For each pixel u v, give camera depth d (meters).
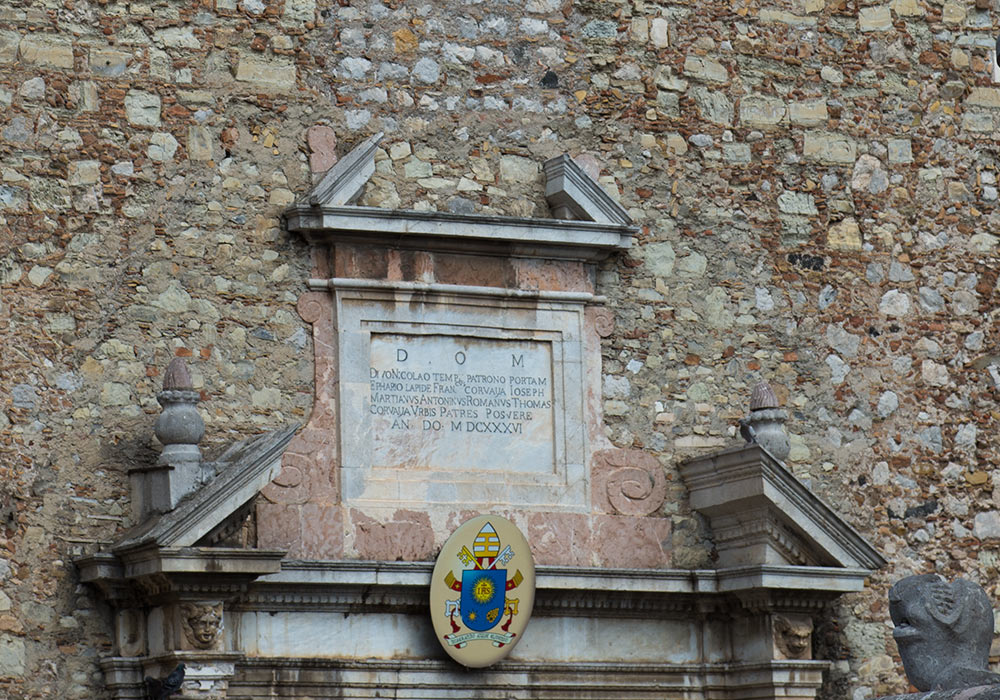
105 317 18.19
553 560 19.48
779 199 21.03
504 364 19.67
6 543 17.55
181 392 17.73
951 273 21.61
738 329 20.64
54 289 18.08
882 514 20.91
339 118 19.33
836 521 19.53
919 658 12.70
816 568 19.52
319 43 19.38
